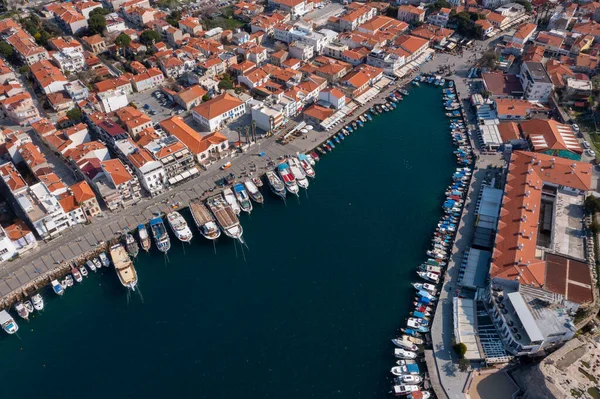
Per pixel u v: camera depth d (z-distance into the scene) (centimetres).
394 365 14025
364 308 15612
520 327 13638
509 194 17950
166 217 18725
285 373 13938
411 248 17638
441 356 13938
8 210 18662
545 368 12588
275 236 18162
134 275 16300
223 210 18700
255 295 16062
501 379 13338
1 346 14600
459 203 19062
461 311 14800
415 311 15225
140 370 13962
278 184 19850
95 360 14212
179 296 16012
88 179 19550
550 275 15125
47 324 15175
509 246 15762
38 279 16225
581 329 14100
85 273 16600
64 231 17950
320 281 16512
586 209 17475
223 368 14038
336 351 14450
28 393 13438
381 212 19150
